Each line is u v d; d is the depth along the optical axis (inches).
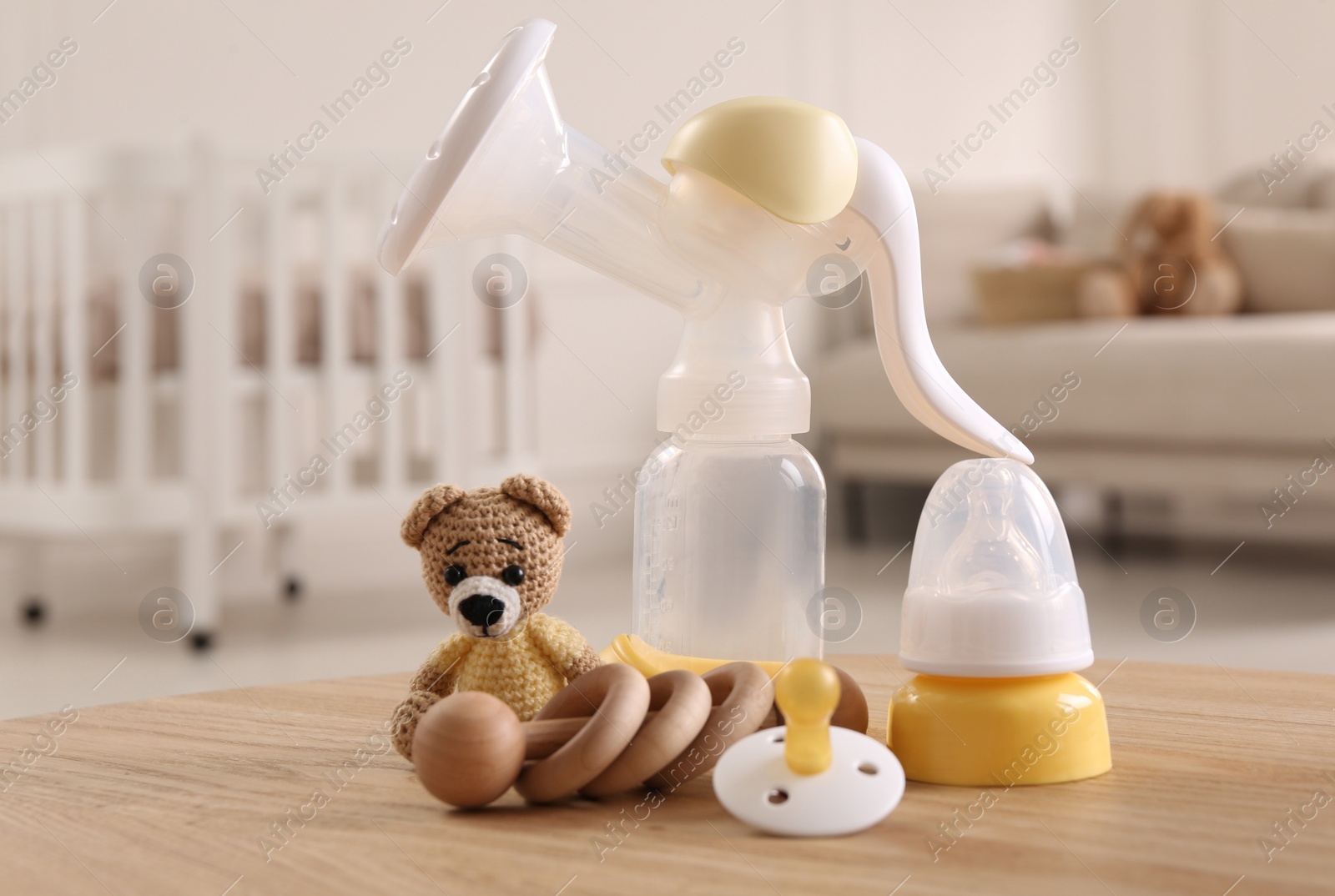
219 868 18.1
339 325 82.4
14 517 80.1
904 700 23.4
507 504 25.9
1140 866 17.8
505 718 20.9
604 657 27.0
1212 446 97.8
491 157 23.4
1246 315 115.9
